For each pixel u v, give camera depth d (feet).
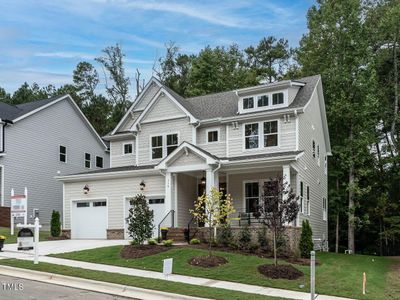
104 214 85.71
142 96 99.40
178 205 79.36
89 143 126.21
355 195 105.50
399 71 121.29
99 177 86.28
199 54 166.40
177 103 88.94
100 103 179.32
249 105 84.28
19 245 61.67
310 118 88.84
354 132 101.14
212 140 86.84
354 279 49.57
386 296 43.57
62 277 44.11
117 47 183.32
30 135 106.73
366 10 114.62
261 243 63.16
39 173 108.06
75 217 88.12
